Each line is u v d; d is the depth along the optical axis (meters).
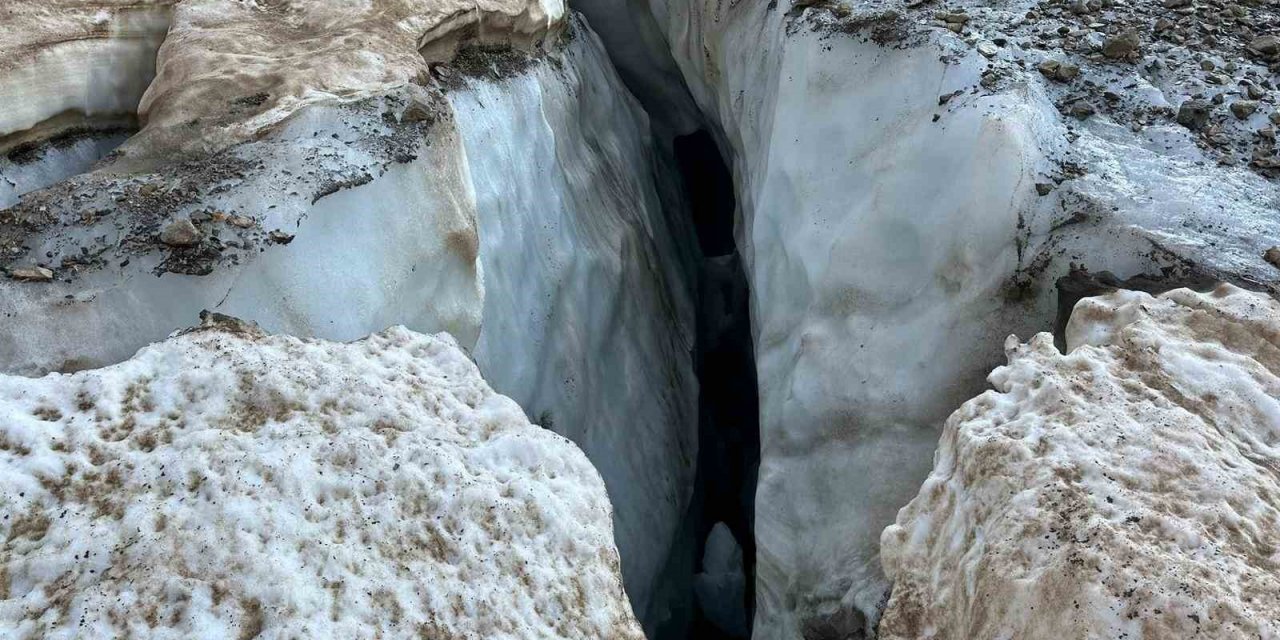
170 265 2.80
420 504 2.39
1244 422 2.49
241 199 3.01
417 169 3.36
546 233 5.04
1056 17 4.12
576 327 5.05
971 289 3.43
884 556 2.72
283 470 2.33
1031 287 3.31
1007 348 2.93
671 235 6.98
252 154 3.20
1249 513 2.20
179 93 3.48
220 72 3.57
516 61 5.28
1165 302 2.83
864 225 3.79
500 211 4.60
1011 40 3.92
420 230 3.31
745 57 5.22
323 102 3.43
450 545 2.34
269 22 4.08
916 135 3.73
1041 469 2.35
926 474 3.46
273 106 3.41
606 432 5.13
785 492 3.97
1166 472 2.30
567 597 2.33
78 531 2.14
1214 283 2.92
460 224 3.43
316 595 2.13
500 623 2.23
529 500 2.46
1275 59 3.81
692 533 5.88
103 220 2.89
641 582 4.97
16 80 3.38
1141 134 3.52
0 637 1.95
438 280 3.39
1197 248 3.04
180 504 2.23
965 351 3.42
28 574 2.07
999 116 3.46
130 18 3.86
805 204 4.12
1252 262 2.97
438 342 2.93
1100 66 3.79
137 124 3.86
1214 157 3.39
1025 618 2.13
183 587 2.07
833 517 3.72
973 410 2.68
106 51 3.75
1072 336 2.93
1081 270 3.19
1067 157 3.42
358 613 2.14
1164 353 2.65
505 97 4.95
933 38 3.92
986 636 2.20
